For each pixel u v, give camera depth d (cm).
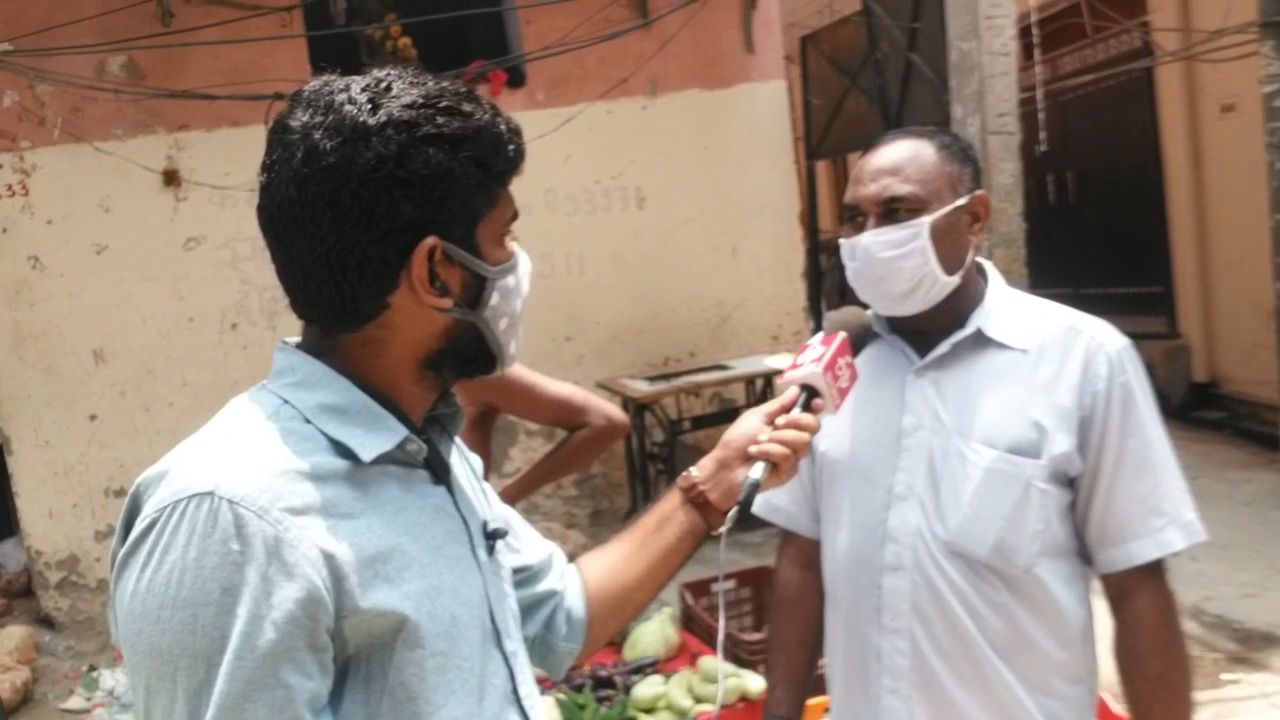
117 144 479
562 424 259
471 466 122
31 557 485
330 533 93
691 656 319
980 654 149
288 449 95
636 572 131
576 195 542
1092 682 155
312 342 104
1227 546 473
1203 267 701
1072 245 824
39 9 466
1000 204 408
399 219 94
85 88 473
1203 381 705
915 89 499
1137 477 146
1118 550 149
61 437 482
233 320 499
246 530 89
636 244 550
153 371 490
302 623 89
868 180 160
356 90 96
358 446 97
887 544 156
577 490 550
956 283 157
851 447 162
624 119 546
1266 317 648
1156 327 741
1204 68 680
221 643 88
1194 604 414
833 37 630
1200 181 698
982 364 156
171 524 90
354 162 92
